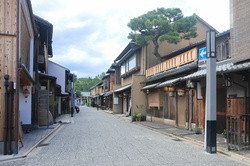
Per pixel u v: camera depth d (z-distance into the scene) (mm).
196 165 4945
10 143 6176
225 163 5102
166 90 14219
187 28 15047
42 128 12172
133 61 20875
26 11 8484
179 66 12477
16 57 6668
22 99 11297
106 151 6469
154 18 15055
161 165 4949
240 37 7137
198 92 10211
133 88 17688
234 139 6246
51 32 15070
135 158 5602
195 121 10352
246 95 7301
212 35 6633
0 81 6473
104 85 40844
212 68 6543
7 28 6691
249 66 5824
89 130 11617
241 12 7145
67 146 7309
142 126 13773
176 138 8984
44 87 16078
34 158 5750
